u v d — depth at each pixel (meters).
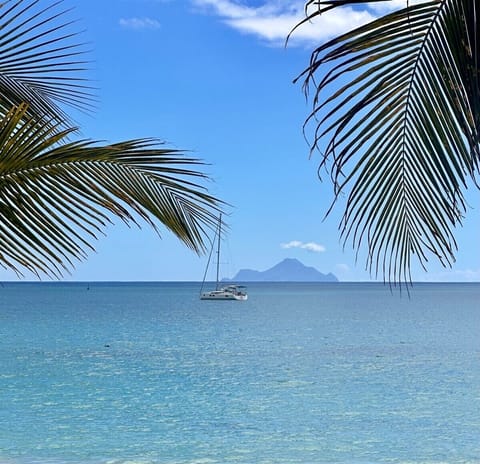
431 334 56.66
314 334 56.72
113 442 20.06
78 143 3.50
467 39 2.50
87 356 41.78
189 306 109.88
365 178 2.76
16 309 96.88
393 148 2.74
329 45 2.47
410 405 25.98
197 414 24.42
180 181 3.70
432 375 33.88
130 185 3.62
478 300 144.38
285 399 27.45
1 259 3.35
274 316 82.12
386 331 59.62
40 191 3.46
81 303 121.12
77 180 3.52
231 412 24.78
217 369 36.31
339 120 2.58
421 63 2.60
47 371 35.28
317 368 36.62
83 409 25.23
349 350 45.16
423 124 2.69
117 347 46.78
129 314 84.94
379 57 2.57
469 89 2.53
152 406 25.92
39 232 3.43
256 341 51.09
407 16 2.50
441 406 25.72
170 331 59.44
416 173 2.77
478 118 2.52
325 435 21.05
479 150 2.56
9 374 34.22
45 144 3.42
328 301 137.00
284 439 20.58
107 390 29.56
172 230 3.71
